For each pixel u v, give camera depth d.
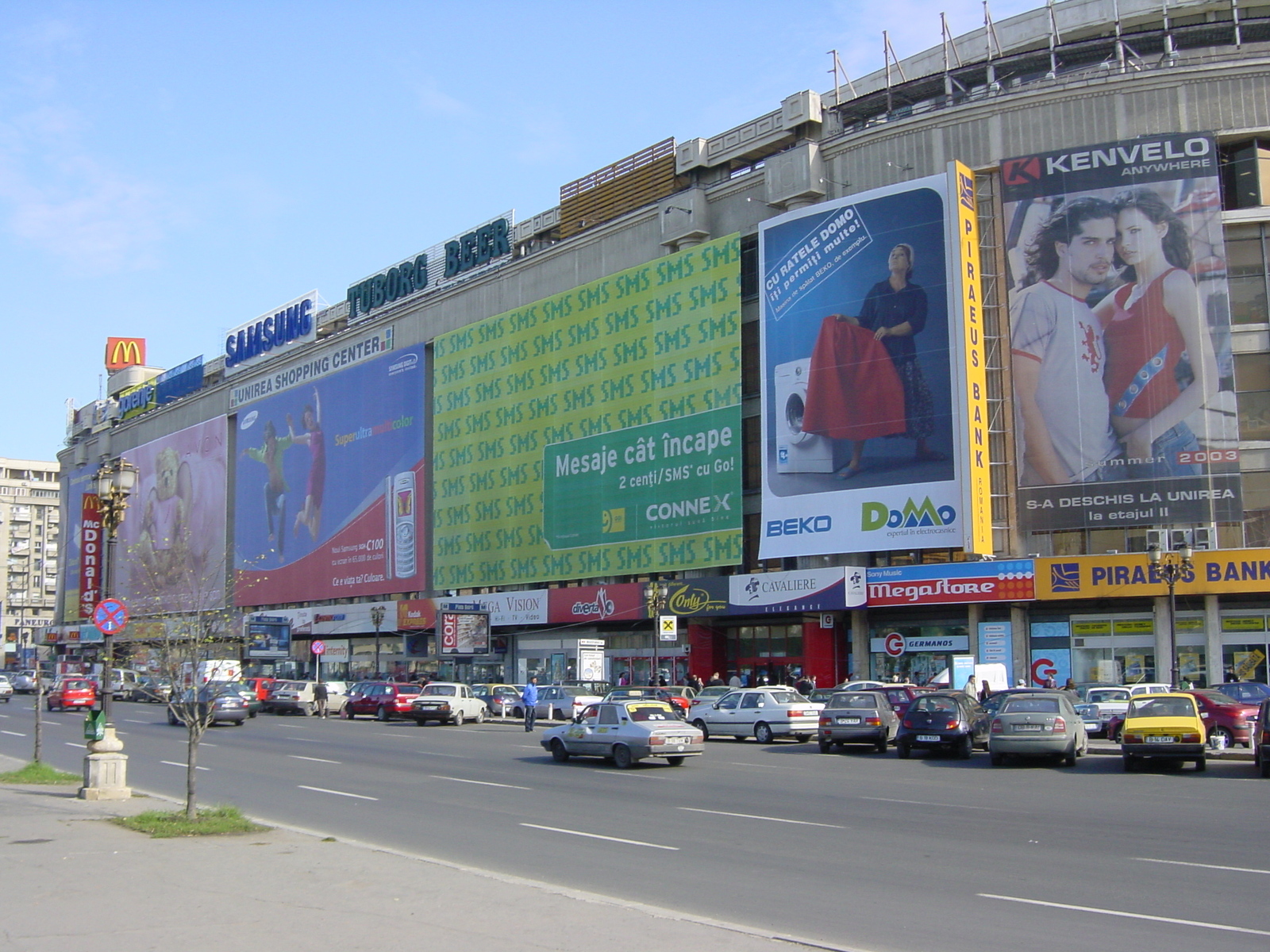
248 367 95.44
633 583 56.59
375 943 9.05
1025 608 44.94
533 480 64.88
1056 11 50.41
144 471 107.31
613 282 61.03
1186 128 44.53
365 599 79.50
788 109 54.22
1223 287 42.97
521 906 10.42
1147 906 10.78
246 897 10.87
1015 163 45.91
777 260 51.31
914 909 10.71
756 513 53.44
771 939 9.20
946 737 28.02
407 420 76.00
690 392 55.81
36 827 15.62
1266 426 43.47
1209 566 40.81
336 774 25.06
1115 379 43.56
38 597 167.62
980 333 46.06
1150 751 24.02
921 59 54.19
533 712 41.47
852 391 48.12
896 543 46.03
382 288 81.31
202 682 25.62
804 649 50.28
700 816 17.70
